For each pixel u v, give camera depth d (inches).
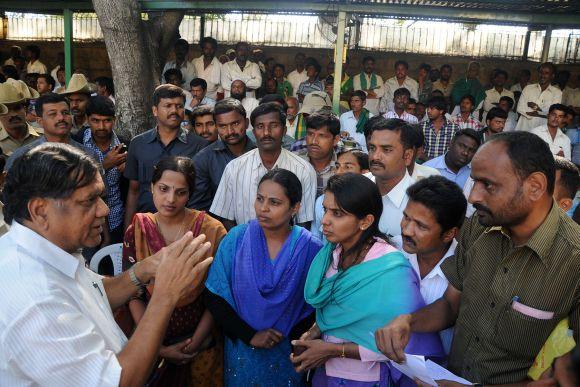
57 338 48.4
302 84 329.7
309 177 123.2
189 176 95.7
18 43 422.0
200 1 235.3
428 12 253.1
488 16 252.7
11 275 49.5
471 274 66.7
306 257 87.8
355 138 260.5
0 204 82.4
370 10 254.7
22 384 49.5
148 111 211.2
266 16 399.2
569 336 54.8
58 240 53.7
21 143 163.8
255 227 89.3
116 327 62.7
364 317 74.0
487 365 63.4
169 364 94.7
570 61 377.1
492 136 57.9
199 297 94.5
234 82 270.1
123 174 152.3
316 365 75.8
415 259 85.5
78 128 193.6
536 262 58.6
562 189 85.0
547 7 241.3
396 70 341.1
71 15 299.7
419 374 61.7
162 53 229.3
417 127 103.2
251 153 124.3
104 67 415.8
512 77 388.5
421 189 74.2
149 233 95.3
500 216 56.7
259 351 87.2
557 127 244.2
